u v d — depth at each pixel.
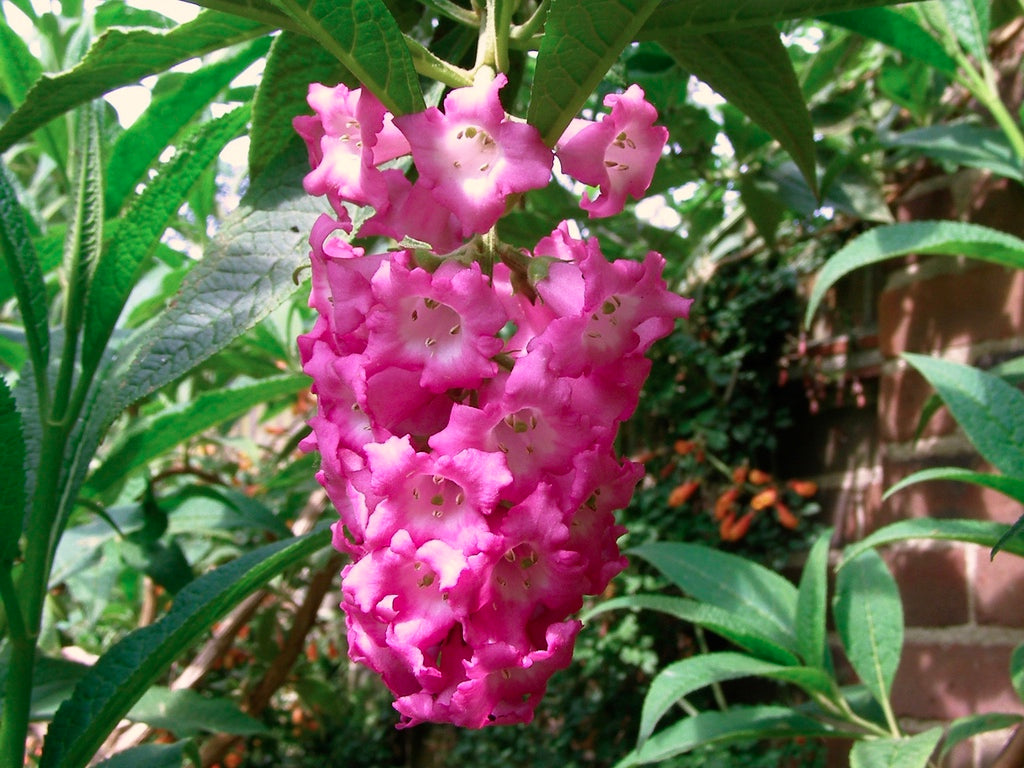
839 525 0.70
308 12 0.18
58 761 0.24
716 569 0.40
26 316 0.27
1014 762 0.30
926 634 0.50
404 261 0.18
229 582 0.26
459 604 0.17
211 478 0.57
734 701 0.73
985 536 0.31
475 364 0.17
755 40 0.26
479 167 0.18
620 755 0.81
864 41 0.56
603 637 0.82
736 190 0.67
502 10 0.20
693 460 0.80
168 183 0.28
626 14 0.18
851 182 0.59
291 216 0.24
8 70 0.35
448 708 0.18
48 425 0.28
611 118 0.19
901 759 0.29
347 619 0.20
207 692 0.72
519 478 0.17
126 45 0.23
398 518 0.17
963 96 0.56
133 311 0.44
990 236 0.35
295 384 0.40
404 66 0.19
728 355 0.77
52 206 0.57
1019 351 0.48
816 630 0.36
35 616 0.27
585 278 0.18
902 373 0.54
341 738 1.13
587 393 0.18
